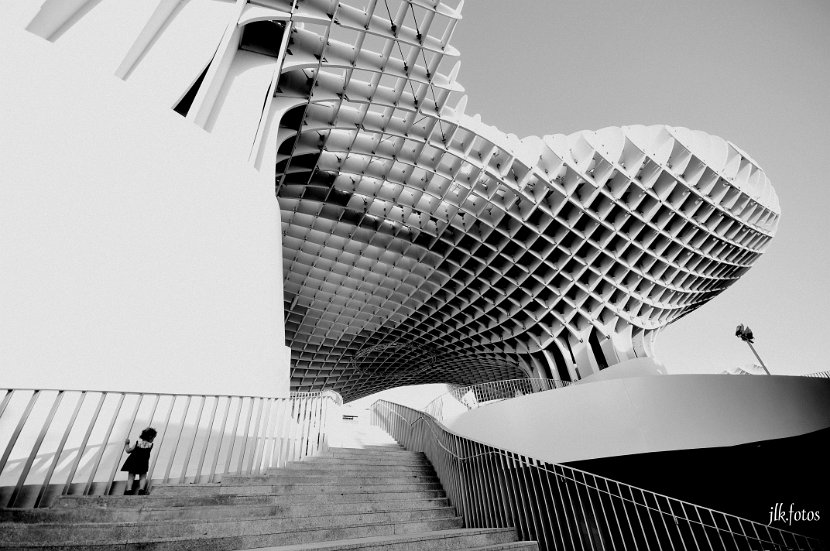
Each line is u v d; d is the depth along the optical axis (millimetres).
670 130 23203
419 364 46594
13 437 3893
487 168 20688
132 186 6816
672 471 14805
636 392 12633
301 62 14969
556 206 23922
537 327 32562
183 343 6480
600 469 13789
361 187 22078
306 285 29422
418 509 6023
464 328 36000
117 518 3902
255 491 5246
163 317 6379
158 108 7941
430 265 28766
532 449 12984
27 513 3600
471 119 19469
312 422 9117
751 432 12602
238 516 4473
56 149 6078
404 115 20219
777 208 31641
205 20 12250
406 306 32844
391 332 36938
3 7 7602
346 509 5348
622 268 28125
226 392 6770
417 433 10938
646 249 27109
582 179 22766
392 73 16156
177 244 7102
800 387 14117
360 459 8547
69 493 4465
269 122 14742
